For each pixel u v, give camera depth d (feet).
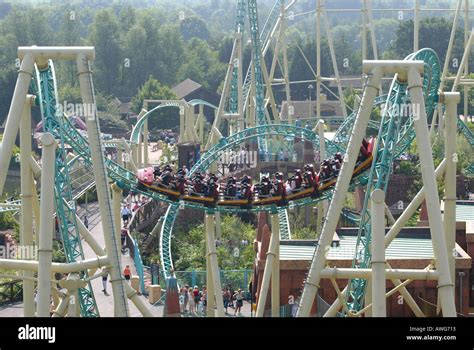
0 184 170.60
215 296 215.31
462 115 602.44
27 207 189.57
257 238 248.11
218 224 306.14
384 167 186.80
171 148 482.69
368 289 185.06
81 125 404.77
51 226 166.09
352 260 201.77
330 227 172.45
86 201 340.39
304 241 232.12
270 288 222.48
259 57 366.63
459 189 356.79
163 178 222.28
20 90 171.53
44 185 166.09
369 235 186.80
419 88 172.65
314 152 362.33
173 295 201.67
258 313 207.72
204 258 285.23
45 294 164.25
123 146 338.34
